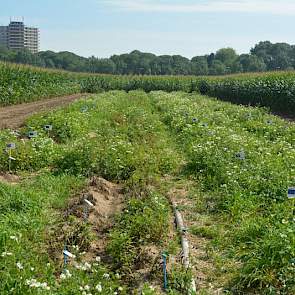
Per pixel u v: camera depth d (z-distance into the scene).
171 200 10.66
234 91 38.72
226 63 98.69
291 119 26.25
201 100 33.53
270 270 6.80
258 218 8.70
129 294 6.57
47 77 41.91
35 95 36.38
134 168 12.63
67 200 10.06
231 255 7.70
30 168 12.41
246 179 10.77
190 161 13.62
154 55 112.25
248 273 6.90
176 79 55.31
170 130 20.36
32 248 7.42
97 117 21.22
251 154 13.05
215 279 7.08
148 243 8.09
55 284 6.16
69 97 41.59
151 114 24.91
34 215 8.83
